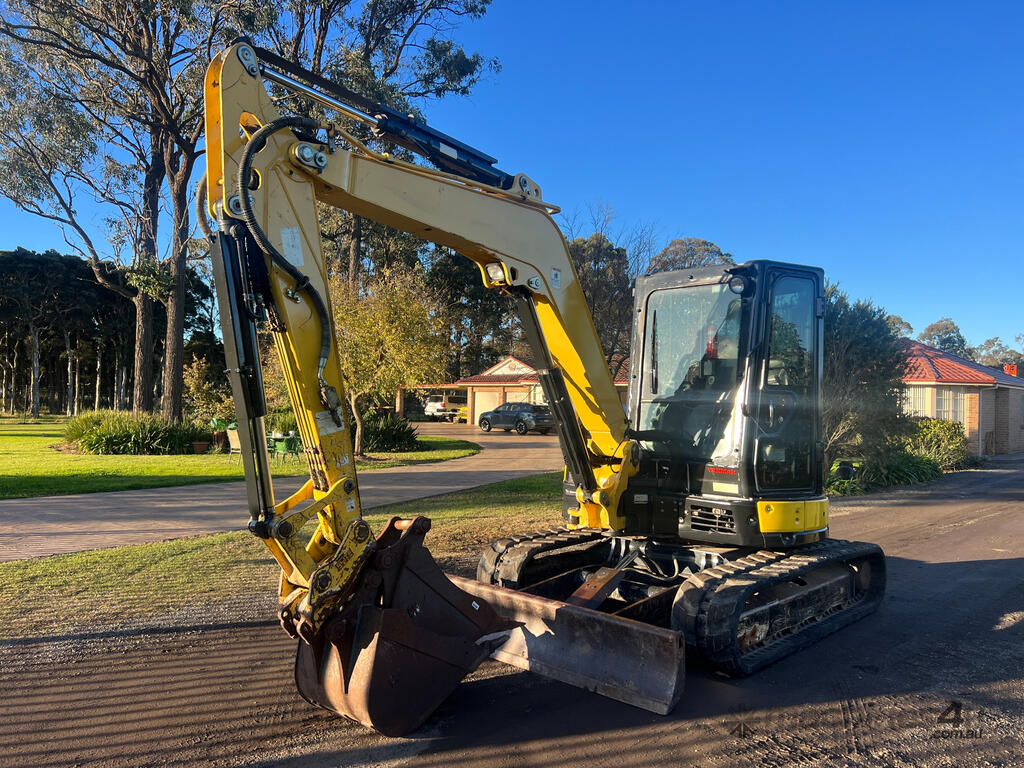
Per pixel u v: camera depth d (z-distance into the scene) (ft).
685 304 18.65
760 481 16.47
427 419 151.12
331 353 11.53
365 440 70.59
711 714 12.85
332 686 11.83
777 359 17.12
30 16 66.08
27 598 19.57
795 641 16.19
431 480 46.37
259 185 10.74
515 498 38.06
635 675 13.11
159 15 63.46
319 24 70.13
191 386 84.12
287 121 10.88
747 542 16.17
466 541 27.17
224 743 11.58
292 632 11.63
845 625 18.01
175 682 14.07
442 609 12.43
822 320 18.13
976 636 17.56
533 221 15.25
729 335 17.51
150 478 45.39
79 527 29.58
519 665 14.66
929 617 19.13
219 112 10.57
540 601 14.49
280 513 10.81
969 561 26.05
